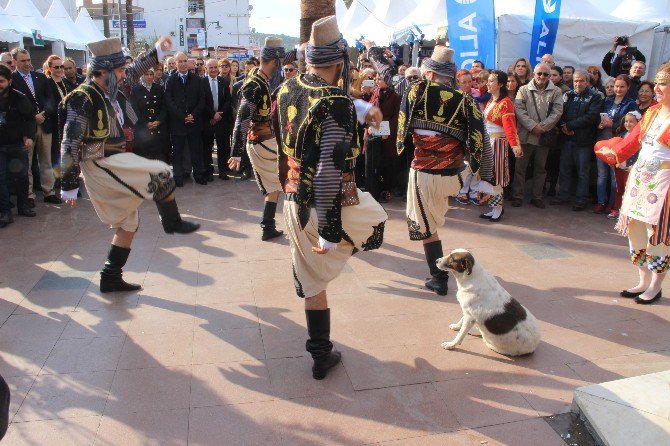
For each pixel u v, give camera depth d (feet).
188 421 9.41
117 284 14.33
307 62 9.53
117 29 168.86
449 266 11.31
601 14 31.55
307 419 9.50
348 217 10.02
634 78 23.71
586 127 22.12
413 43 37.50
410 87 13.88
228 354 11.47
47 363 11.05
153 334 12.24
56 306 13.55
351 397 10.10
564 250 18.03
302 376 10.74
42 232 19.53
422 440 9.00
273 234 18.72
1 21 44.37
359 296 14.29
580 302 14.10
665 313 13.50
